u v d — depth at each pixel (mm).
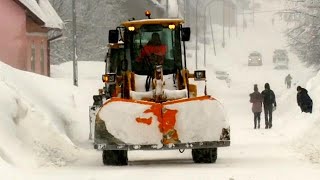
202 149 32062
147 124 30344
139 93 32750
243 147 41688
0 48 72000
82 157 34906
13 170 26781
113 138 30281
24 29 72750
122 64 35625
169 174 26594
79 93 56125
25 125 32656
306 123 49656
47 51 87562
